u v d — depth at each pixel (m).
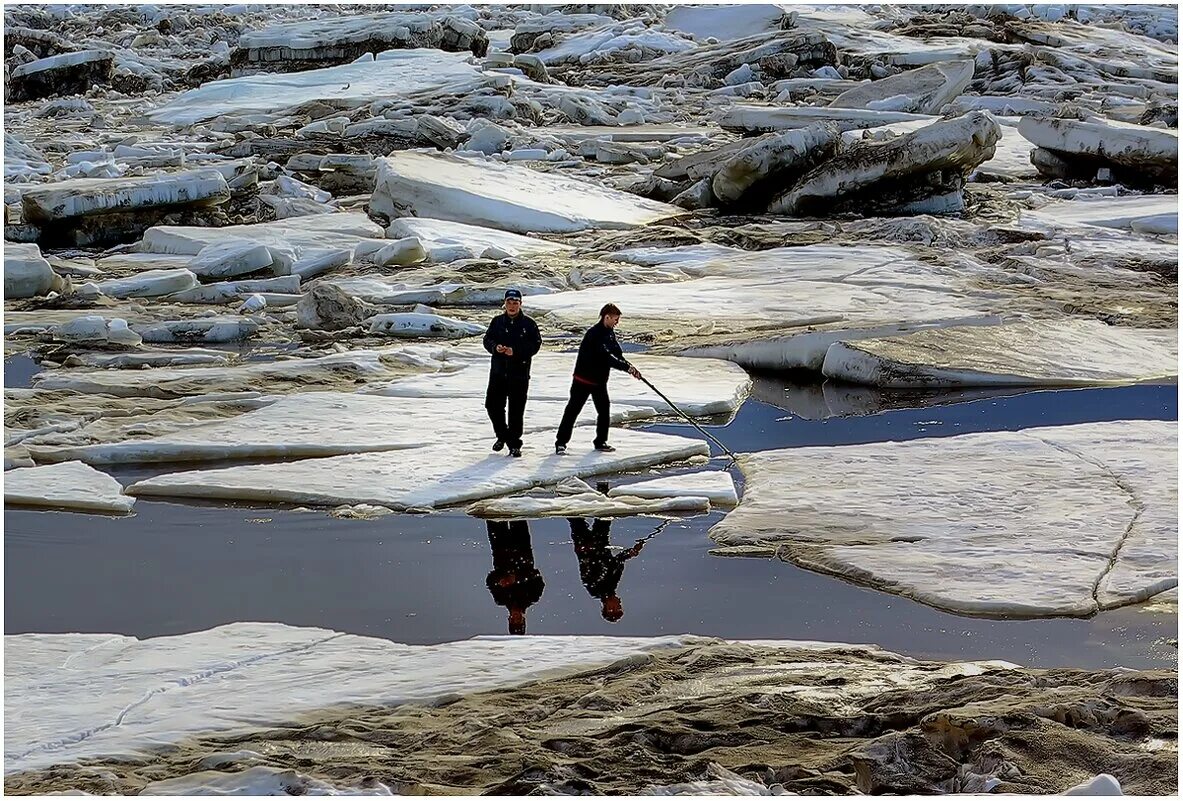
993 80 67.44
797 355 18.55
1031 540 10.34
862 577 9.69
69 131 60.00
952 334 19.08
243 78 69.62
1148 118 49.03
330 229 32.16
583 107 60.50
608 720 6.29
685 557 10.34
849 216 34.78
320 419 14.95
